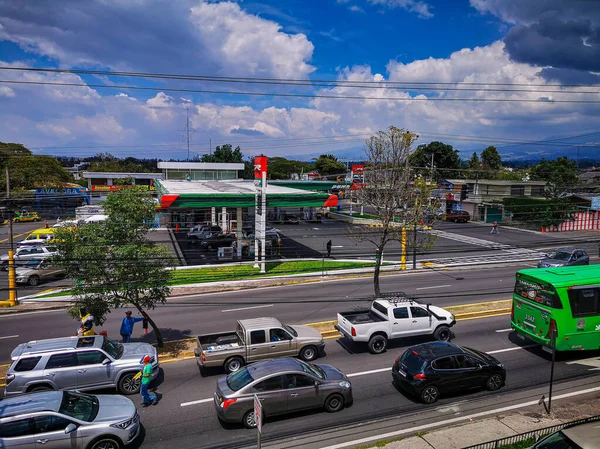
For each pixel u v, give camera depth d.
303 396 11.95
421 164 86.69
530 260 36.09
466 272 32.03
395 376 13.72
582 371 15.06
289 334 15.84
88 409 10.65
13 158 76.94
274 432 11.33
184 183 46.12
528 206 53.44
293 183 57.41
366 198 23.64
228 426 11.78
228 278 30.34
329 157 104.06
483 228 54.66
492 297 24.69
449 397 13.30
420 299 24.25
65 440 9.77
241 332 15.74
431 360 13.03
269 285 28.75
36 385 12.92
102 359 13.62
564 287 15.30
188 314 22.77
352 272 31.61
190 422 11.98
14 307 24.64
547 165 80.31
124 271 15.85
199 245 42.88
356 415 12.20
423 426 11.48
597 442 8.12
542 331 15.76
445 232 51.25
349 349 17.44
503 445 9.88
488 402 12.88
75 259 15.61
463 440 10.38
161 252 16.83
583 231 53.22
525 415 11.80
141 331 20.25
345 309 22.81
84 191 66.12
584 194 62.91
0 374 15.46
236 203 32.56
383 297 19.00
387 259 36.81
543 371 15.10
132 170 109.75
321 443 10.71
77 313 16.36
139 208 16.66
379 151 23.50
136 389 13.85
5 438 9.44
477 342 17.92
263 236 32.44
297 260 35.75
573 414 11.80
